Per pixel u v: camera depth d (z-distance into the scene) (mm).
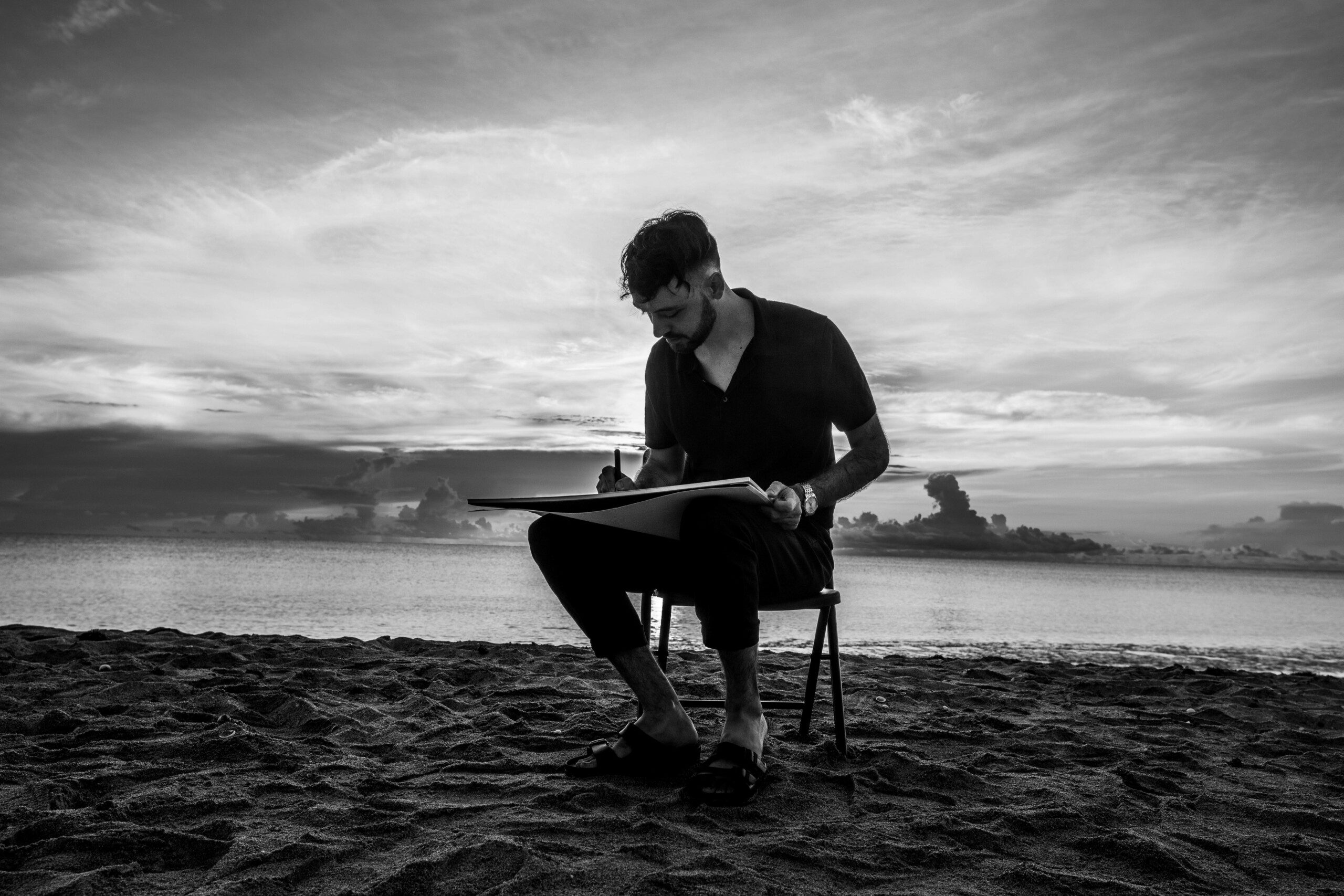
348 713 3461
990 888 1771
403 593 32156
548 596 32156
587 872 1723
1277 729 4027
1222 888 1867
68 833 1938
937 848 1964
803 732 3072
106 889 1633
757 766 2295
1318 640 22484
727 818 2145
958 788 2562
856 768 2682
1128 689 5461
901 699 4418
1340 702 5434
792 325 2547
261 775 2469
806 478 2668
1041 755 3113
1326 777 3008
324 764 2590
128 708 3393
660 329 2461
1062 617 30844
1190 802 2529
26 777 2422
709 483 2158
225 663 4863
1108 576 135500
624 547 2441
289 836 1926
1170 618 33906
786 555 2457
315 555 99438
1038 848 2066
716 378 2553
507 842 1843
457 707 3734
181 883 1690
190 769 2516
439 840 1914
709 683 4484
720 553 2250
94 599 23500
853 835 2047
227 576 41000
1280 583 136375
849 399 2596
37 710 3387
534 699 3998
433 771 2561
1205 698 5125
